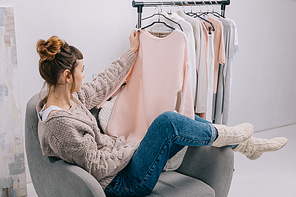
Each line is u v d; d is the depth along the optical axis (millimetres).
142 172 1272
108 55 2354
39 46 1223
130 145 1413
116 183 1326
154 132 1260
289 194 2133
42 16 2002
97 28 2246
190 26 1725
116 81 1674
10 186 2039
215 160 1445
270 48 3486
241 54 3221
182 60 1459
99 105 1683
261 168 2580
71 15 2113
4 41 1864
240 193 2131
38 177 1353
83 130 1221
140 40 1694
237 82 3277
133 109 1762
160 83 1568
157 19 1812
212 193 1404
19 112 1995
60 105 1289
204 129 1290
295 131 3707
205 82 1954
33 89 2088
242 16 3092
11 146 2002
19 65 1994
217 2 2115
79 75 1321
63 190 1166
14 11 1897
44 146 1229
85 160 1182
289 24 3611
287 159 2795
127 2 2342
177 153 1527
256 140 1567
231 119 3346
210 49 1987
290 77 3850
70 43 2152
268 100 3664
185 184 1416
